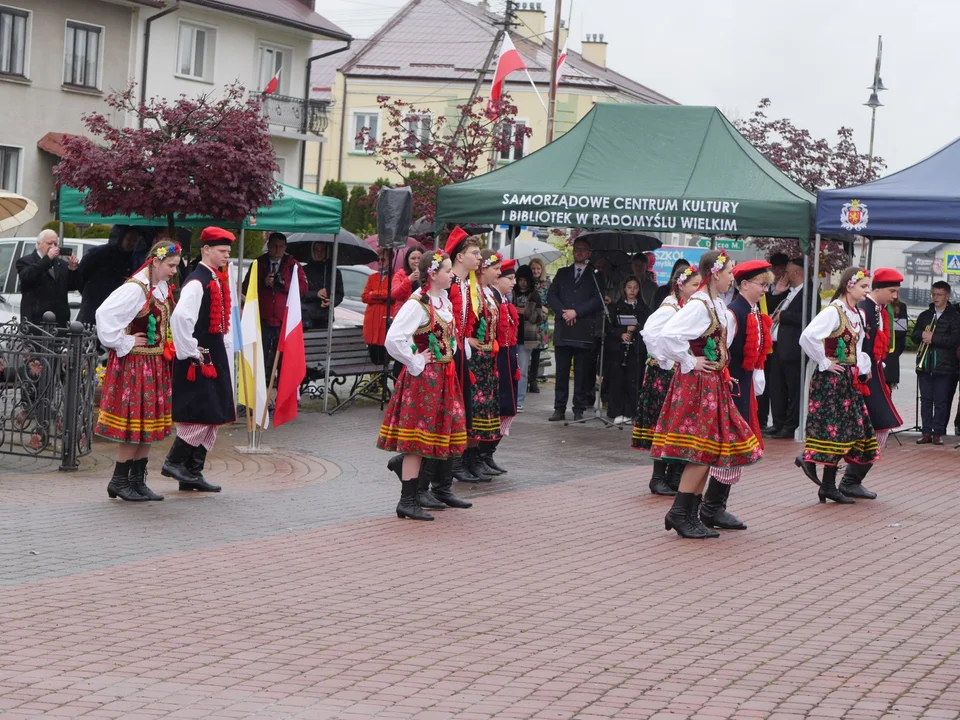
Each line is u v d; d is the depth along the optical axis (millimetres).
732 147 16156
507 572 8055
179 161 14055
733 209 15094
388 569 8008
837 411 10820
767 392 15578
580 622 6934
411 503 9648
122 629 6473
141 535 8664
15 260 18859
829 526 9945
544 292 20812
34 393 11500
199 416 10156
